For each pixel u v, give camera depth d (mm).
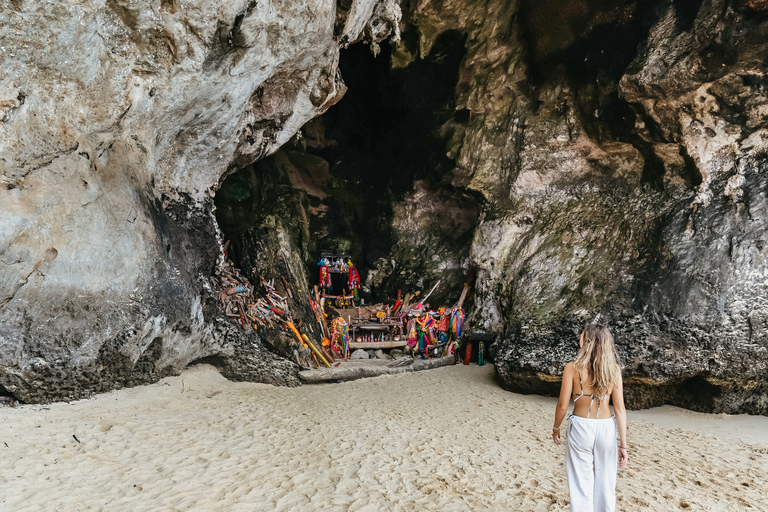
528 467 5570
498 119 12203
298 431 6410
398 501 4504
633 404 8562
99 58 5906
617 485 5102
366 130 14055
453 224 14070
